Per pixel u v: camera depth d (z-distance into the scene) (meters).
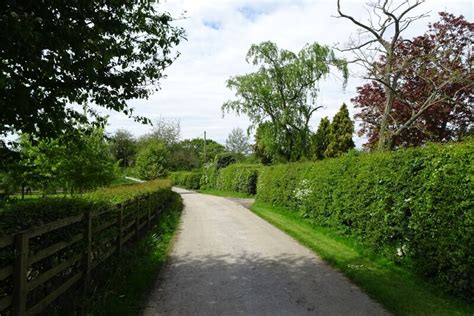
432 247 6.39
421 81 15.58
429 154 6.88
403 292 5.92
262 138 31.59
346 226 10.42
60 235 4.76
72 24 4.11
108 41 4.48
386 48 13.70
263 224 14.05
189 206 22.36
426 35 15.69
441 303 5.47
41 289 4.40
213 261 8.16
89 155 13.91
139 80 5.34
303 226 13.12
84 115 5.22
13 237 3.52
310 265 7.78
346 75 18.78
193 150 75.06
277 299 5.70
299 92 30.17
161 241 10.41
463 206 5.71
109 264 6.77
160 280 6.72
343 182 10.63
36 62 3.86
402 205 7.36
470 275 5.46
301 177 15.44
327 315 5.06
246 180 32.59
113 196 9.80
